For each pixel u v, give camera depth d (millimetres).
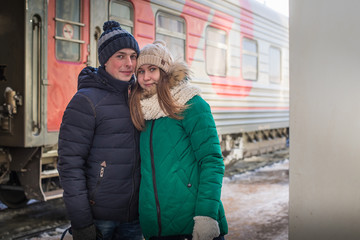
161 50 1913
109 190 1888
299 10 1328
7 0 4203
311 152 1314
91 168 1904
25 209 5109
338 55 1221
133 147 1940
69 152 1824
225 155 8062
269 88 8984
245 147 8688
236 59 7621
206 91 6707
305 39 1313
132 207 1947
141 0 5285
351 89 1188
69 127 1839
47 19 4199
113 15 4910
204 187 1812
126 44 1945
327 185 1269
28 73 4082
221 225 1911
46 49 4195
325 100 1265
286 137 11320
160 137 1889
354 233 1194
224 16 7184
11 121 4176
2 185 4715
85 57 4590
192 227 1866
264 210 5145
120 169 1897
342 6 1204
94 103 1875
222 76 7223
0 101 4254
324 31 1256
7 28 4203
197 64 6492
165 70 1910
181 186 1852
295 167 1366
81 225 1798
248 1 8031
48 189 5004
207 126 1859
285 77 9828
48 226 4371
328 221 1270
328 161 1264
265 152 9594
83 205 1802
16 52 4133
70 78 4445
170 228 1861
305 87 1321
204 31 6660
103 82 1934
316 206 1305
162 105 1867
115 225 1970
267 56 8891
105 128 1889
